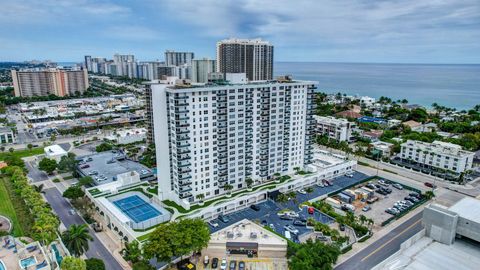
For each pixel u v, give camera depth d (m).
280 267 101.19
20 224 125.12
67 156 186.25
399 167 193.25
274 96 152.12
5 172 172.12
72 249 96.06
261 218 132.75
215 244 108.56
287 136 163.00
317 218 132.38
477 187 164.88
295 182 158.75
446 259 86.25
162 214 125.00
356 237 117.69
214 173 142.00
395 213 135.88
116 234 120.94
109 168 183.38
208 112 133.50
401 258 86.75
